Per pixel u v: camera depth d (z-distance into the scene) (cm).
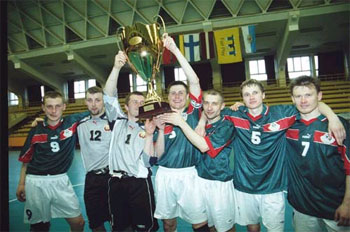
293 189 213
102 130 260
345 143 190
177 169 235
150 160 222
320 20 1067
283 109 220
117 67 221
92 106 256
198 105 237
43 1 1199
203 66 1472
